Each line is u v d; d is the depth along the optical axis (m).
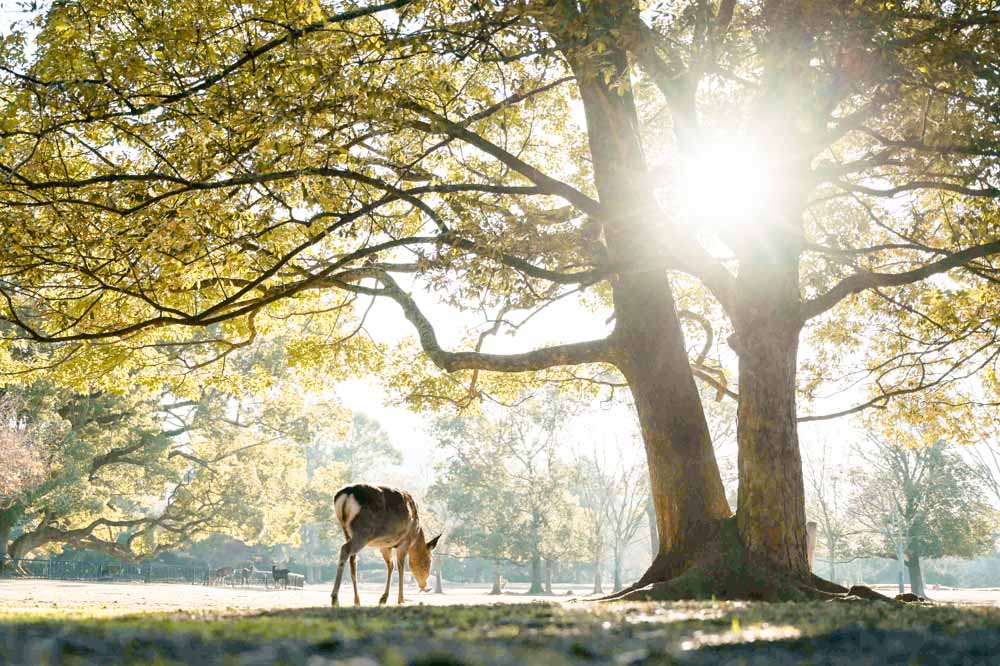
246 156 13.22
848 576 112.62
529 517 67.00
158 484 55.88
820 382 22.44
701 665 3.17
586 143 22.05
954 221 18.91
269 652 3.05
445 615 5.46
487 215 13.17
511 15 11.59
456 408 22.73
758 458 13.27
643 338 14.68
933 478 65.38
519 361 15.62
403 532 14.95
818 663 3.37
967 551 64.31
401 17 12.31
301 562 105.69
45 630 3.90
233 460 56.41
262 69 12.33
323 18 11.78
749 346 13.62
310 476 112.38
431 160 18.08
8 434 40.62
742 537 13.19
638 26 10.85
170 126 13.71
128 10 13.35
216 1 13.72
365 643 3.42
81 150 16.30
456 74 18.19
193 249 13.79
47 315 17.44
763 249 13.65
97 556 74.50
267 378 25.06
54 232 14.94
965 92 12.34
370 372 22.89
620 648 3.33
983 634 4.39
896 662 3.56
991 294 19.12
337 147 12.84
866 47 11.66
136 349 20.69
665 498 14.14
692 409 14.45
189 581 60.31
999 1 12.13
